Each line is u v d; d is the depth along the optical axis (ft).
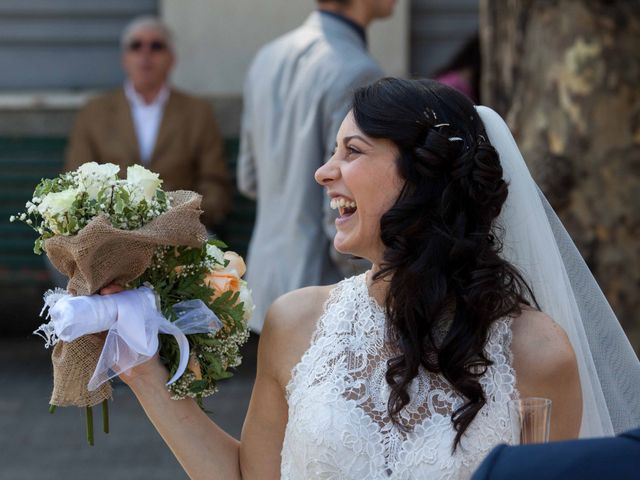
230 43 30.96
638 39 17.98
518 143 18.58
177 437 10.03
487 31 19.31
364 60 17.79
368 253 9.86
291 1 30.73
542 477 5.98
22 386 26.96
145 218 9.55
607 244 18.17
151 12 31.96
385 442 9.29
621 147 18.03
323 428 9.27
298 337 10.05
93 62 32.17
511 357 9.58
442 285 9.37
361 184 9.54
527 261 10.47
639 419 10.81
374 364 9.66
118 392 25.96
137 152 27.43
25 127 31.04
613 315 10.86
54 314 9.31
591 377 10.56
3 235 30.76
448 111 9.56
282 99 18.35
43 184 9.75
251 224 30.42
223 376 9.90
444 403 9.35
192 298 9.82
